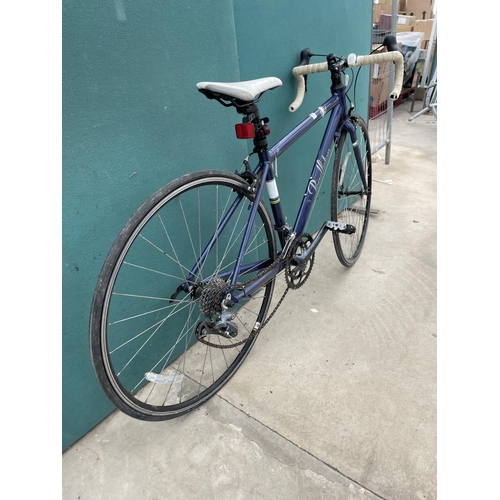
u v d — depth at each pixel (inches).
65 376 49.0
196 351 67.3
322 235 67.6
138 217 40.8
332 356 63.0
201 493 45.9
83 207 44.8
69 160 42.3
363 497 43.8
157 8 45.4
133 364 58.0
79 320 48.3
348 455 48.1
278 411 54.7
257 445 50.5
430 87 178.9
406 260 86.7
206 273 64.7
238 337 68.5
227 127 60.5
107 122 44.4
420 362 60.4
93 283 48.3
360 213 98.9
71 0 37.8
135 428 54.4
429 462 46.3
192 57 51.3
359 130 96.7
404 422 51.3
